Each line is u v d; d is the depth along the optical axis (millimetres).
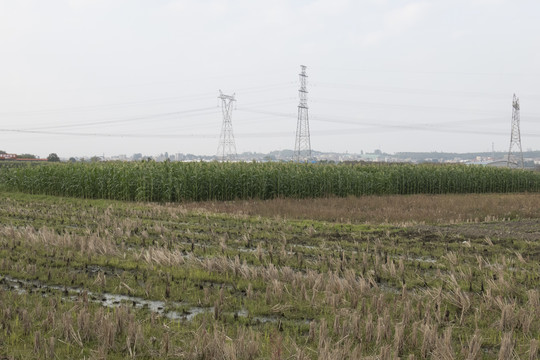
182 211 20609
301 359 5629
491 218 22172
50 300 7664
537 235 16391
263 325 7160
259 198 29188
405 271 10594
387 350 5738
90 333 6496
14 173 32406
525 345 6402
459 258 12195
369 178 34844
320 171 32438
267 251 12719
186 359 5824
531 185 47938
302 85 61906
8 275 9633
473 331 7078
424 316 7285
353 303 7984
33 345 6129
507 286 9031
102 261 10758
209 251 12406
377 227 17797
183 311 7734
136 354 5984
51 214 19453
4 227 14328
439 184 40688
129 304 7969
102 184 28109
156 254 11031
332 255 12234
